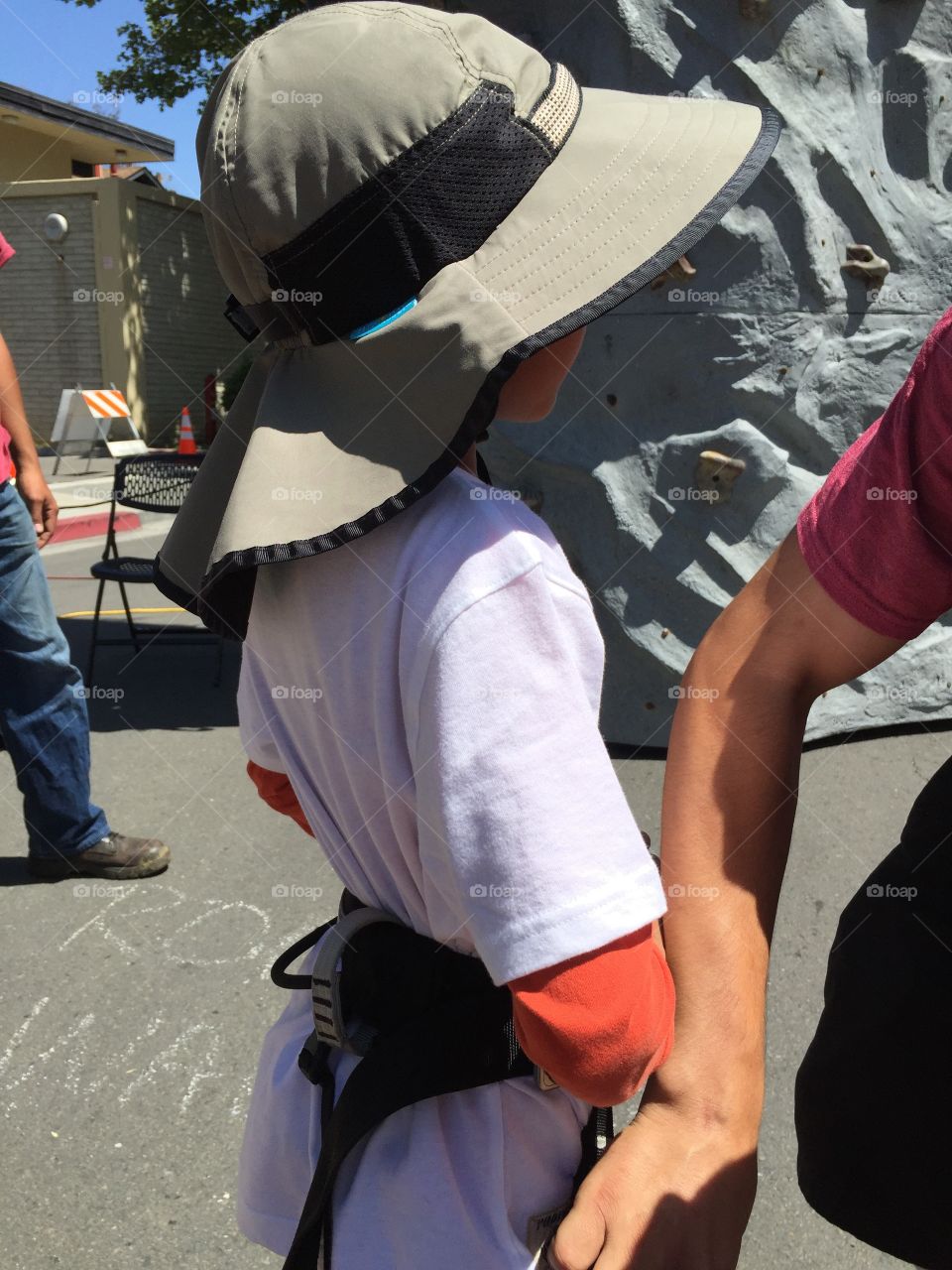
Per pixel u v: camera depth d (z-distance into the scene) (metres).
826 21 3.43
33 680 3.02
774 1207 1.98
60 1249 1.89
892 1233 1.02
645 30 3.35
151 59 12.74
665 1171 0.81
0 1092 2.29
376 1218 0.93
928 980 0.97
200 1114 2.22
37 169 18.17
